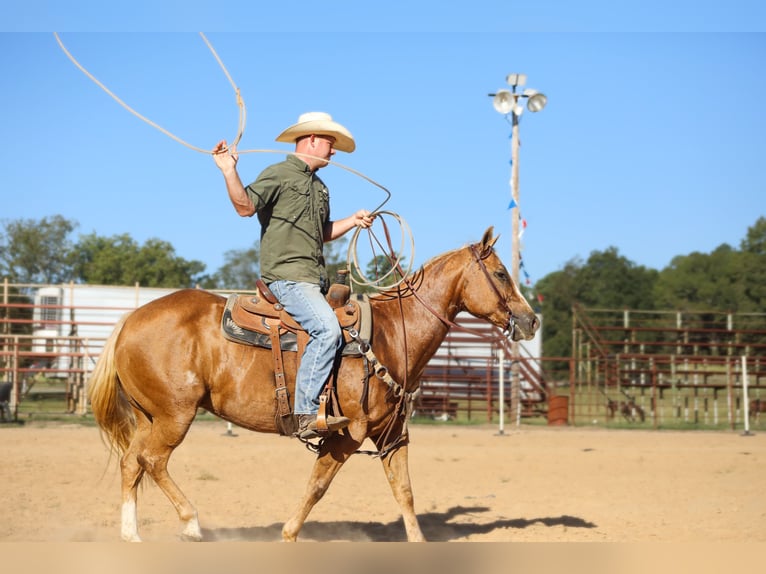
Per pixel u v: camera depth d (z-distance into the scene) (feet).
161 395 20.54
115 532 23.68
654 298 235.61
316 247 21.15
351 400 20.49
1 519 24.99
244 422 21.08
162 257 241.35
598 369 82.48
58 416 65.10
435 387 75.20
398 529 25.77
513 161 76.07
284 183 20.67
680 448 49.62
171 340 20.59
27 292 129.59
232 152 20.06
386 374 20.65
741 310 211.82
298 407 20.11
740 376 85.40
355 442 20.59
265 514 27.68
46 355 66.95
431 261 22.88
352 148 22.90
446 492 33.19
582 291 235.20
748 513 28.45
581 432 61.93
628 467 40.70
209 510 27.99
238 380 20.63
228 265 233.14
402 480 22.16
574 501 31.17
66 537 22.79
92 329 82.17
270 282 21.02
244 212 20.25
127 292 83.51
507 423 72.43
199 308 21.15
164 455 20.85
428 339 22.09
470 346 77.66
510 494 32.78
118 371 21.13
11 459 38.37
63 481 32.68
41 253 238.48
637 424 71.72
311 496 20.58
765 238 225.76
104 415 21.50
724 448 49.88
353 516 27.78
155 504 28.81
